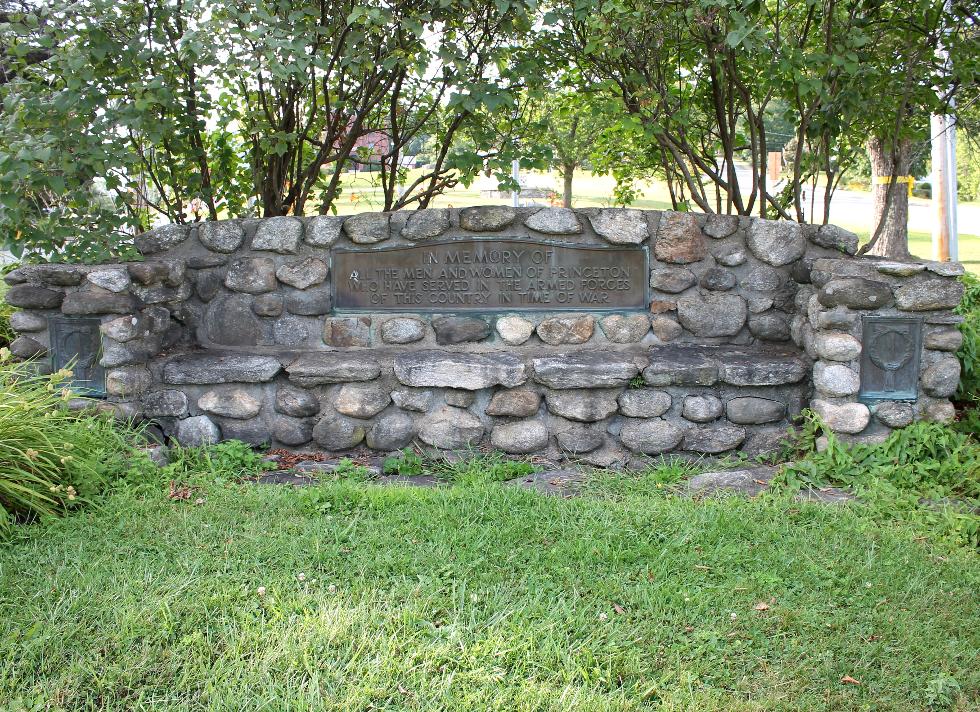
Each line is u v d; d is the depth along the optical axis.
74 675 2.67
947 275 4.43
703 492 4.27
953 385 4.52
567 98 5.92
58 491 3.85
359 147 5.80
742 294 5.05
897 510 4.01
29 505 3.72
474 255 5.01
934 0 5.04
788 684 2.75
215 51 4.57
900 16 5.22
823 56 4.84
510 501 4.05
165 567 3.34
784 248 5.00
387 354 4.95
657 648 2.91
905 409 4.53
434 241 5.00
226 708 2.55
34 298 4.61
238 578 3.26
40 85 4.83
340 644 2.87
